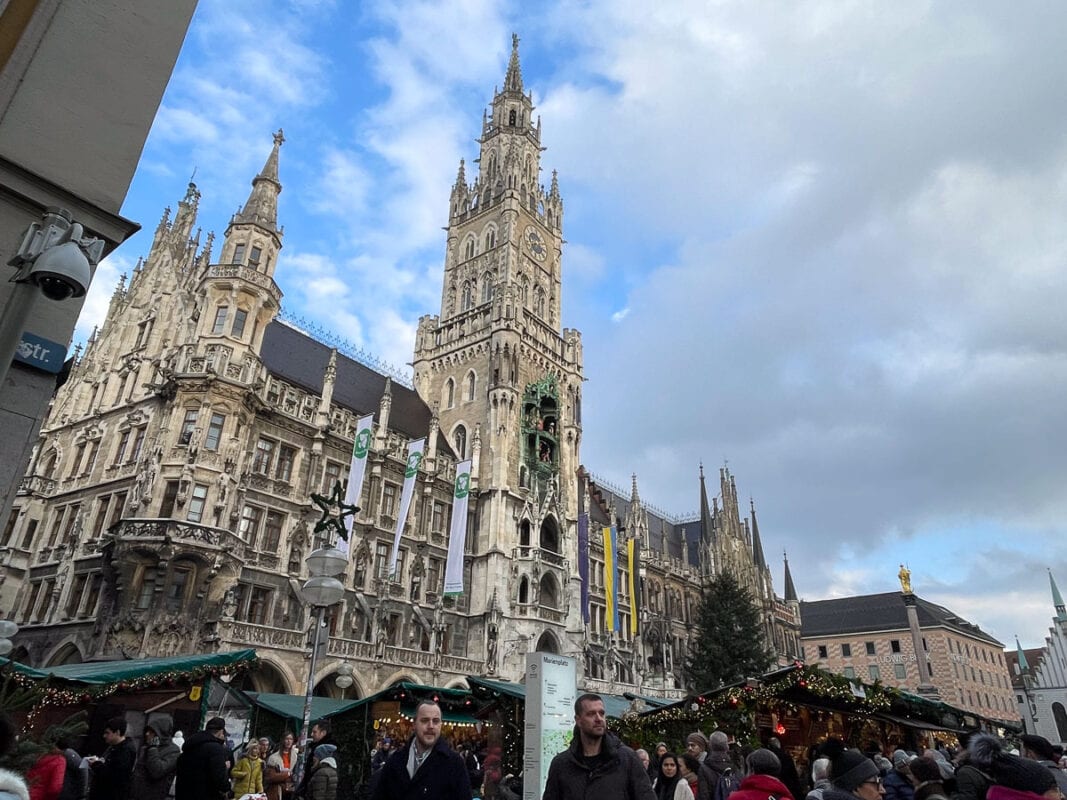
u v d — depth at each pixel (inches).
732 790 450.9
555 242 3390.7
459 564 2054.6
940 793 313.9
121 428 1775.3
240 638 1497.3
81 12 431.8
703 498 3959.2
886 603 4566.9
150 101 449.7
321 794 525.7
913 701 989.2
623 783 270.4
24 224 374.3
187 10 492.1
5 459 346.0
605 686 2536.9
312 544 1804.9
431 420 2615.7
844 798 283.7
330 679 1736.0
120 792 446.3
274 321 2217.0
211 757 410.3
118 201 415.2
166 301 1945.1
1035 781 264.8
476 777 896.3
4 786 239.6
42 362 367.9
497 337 2704.2
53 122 398.3
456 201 3385.8
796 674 853.8
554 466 2738.7
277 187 2005.4
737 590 3009.4
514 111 3646.7
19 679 688.4
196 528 1505.9
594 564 2957.7
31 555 1776.6
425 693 1050.7
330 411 2011.6
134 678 793.6
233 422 1675.7
